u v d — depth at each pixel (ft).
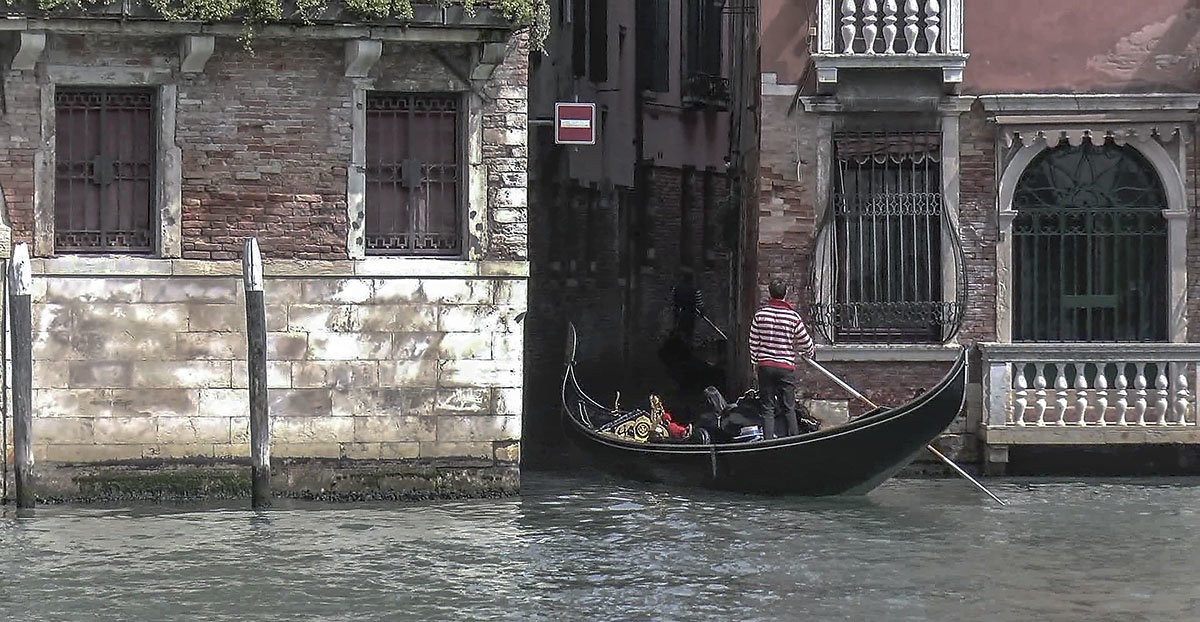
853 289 106.63
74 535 84.02
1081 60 105.60
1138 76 105.60
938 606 71.67
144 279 92.53
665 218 170.09
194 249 93.09
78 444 92.22
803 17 105.50
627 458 103.86
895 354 105.09
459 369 95.14
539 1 95.30
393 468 94.68
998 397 104.42
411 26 91.61
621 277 163.53
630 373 165.37
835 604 71.87
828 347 104.99
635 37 164.55
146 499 92.89
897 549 83.41
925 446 94.68
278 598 72.02
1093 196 106.73
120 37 91.61
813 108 104.63
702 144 175.11
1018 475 106.83
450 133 95.61
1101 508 94.89
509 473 96.07
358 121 94.07
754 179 112.98
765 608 71.10
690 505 95.40
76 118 92.58
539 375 151.12
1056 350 104.06
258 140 93.40
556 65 152.66
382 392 94.53
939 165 105.81
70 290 91.86
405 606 70.95
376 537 84.74
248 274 89.81
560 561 79.77
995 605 71.92
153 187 93.20
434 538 84.58
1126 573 78.33
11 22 87.97
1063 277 106.83
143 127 93.25
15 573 75.97
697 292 169.89
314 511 91.40
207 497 93.40
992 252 105.91
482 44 92.68
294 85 93.66
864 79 104.53
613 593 73.51
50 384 91.76
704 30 174.50
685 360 168.96
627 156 163.63
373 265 94.12
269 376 93.56
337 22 90.58
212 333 93.30
